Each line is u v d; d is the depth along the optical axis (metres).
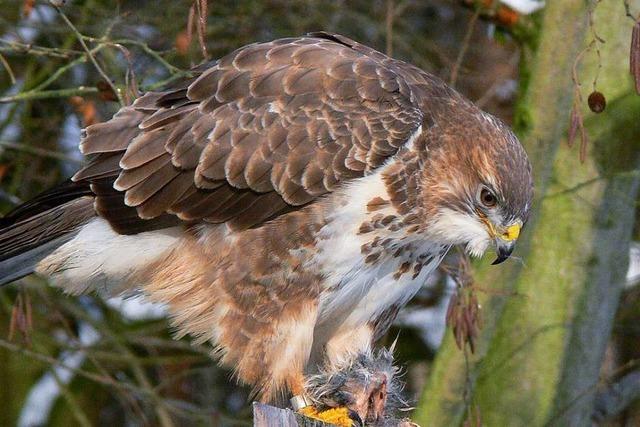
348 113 10.26
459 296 11.48
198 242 10.31
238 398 16.64
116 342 14.88
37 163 15.51
